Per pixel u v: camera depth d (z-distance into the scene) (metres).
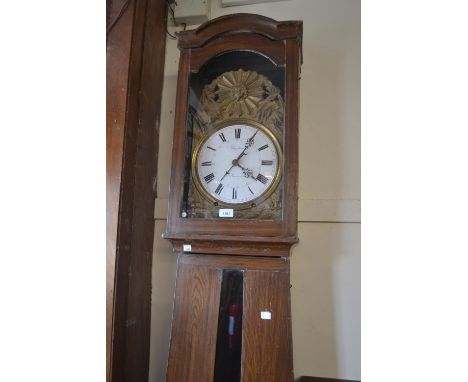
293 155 1.06
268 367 0.97
